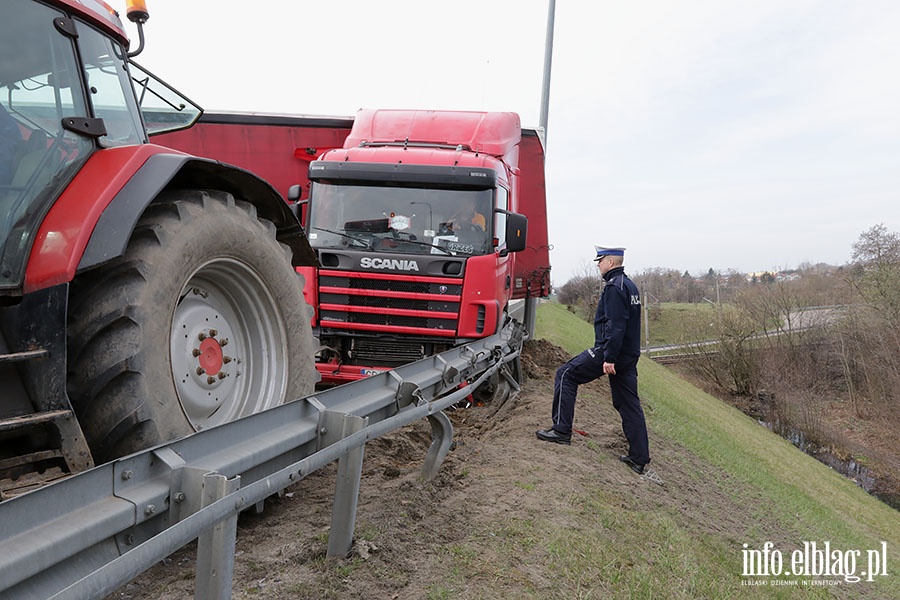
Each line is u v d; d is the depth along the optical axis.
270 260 3.60
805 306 36.19
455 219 7.39
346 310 7.24
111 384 2.64
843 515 14.42
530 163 9.94
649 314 49.97
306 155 8.64
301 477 2.53
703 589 4.65
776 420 31.53
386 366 7.37
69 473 2.51
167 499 2.09
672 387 22.72
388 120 8.49
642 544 4.88
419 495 4.28
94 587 1.52
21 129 2.69
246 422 2.53
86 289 2.73
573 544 4.22
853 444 29.33
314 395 3.05
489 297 7.25
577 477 5.66
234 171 3.41
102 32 3.32
